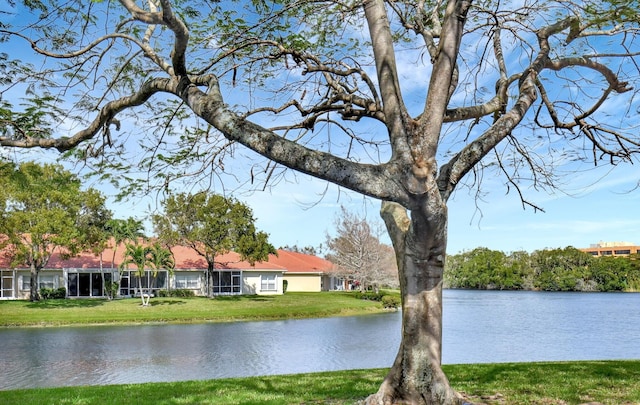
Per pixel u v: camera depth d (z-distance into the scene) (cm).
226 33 799
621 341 2281
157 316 3209
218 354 1884
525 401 762
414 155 539
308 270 6059
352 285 6638
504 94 791
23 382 1397
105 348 2030
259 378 1069
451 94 763
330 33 865
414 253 612
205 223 4138
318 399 813
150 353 1906
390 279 4994
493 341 2275
